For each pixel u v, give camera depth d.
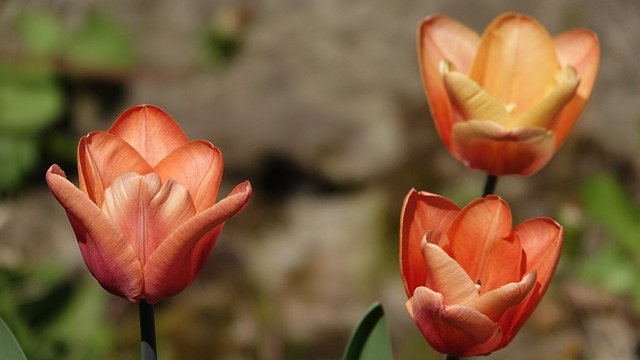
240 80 6.11
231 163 6.05
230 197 1.93
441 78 2.73
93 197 2.06
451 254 2.14
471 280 2.03
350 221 5.96
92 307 4.35
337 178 6.04
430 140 6.09
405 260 2.11
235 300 5.49
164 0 6.29
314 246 5.88
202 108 6.07
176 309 5.38
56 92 5.35
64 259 5.37
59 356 4.15
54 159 5.58
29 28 5.44
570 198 5.86
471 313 1.98
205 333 5.29
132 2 6.23
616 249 5.04
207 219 1.94
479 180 6.04
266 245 5.89
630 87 6.37
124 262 1.99
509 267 2.12
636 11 6.62
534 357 5.21
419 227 2.12
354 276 5.78
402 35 6.22
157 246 2.03
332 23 6.21
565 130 2.79
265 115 6.06
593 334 5.20
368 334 2.36
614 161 6.17
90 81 5.77
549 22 6.45
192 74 6.15
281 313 5.55
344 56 6.15
